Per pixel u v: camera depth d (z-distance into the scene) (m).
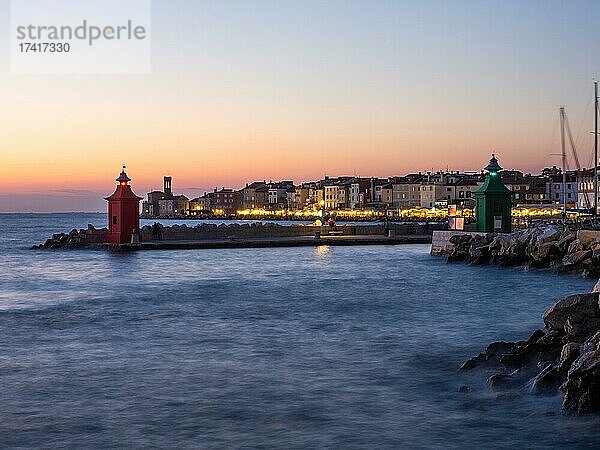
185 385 17.08
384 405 15.34
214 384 17.16
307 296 35.91
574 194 184.75
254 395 16.16
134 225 78.31
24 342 22.84
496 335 23.78
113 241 78.44
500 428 13.72
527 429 13.63
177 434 13.48
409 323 26.61
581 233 48.06
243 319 27.88
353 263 58.12
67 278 46.53
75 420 14.34
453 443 12.94
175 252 71.94
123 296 36.12
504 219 64.06
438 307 31.28
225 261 60.69
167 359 20.08
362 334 24.16
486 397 15.77
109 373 18.31
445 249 65.06
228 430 13.72
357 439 13.19
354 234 98.25
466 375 17.83
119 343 22.62
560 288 38.81
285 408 15.16
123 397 16.00
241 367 19.02
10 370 18.66
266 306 31.97
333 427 13.88
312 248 78.44
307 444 12.92
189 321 27.39
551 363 16.88
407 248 78.75
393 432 13.56
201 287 40.31
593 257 45.16
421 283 42.16
